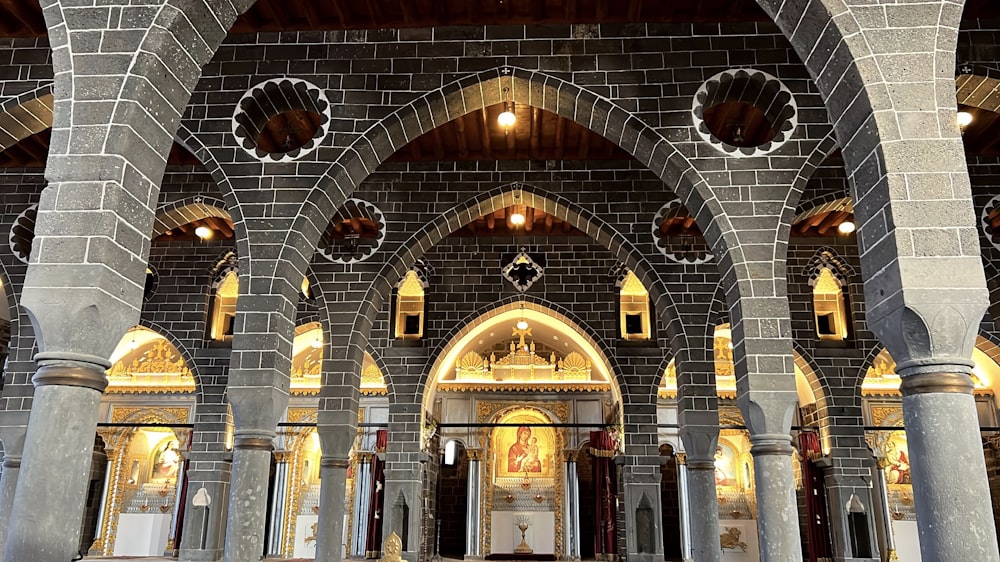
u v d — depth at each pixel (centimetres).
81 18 639
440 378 2247
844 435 1738
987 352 1681
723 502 2189
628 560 1628
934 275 560
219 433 1781
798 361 1806
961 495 521
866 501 1692
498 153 1447
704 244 1462
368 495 2105
